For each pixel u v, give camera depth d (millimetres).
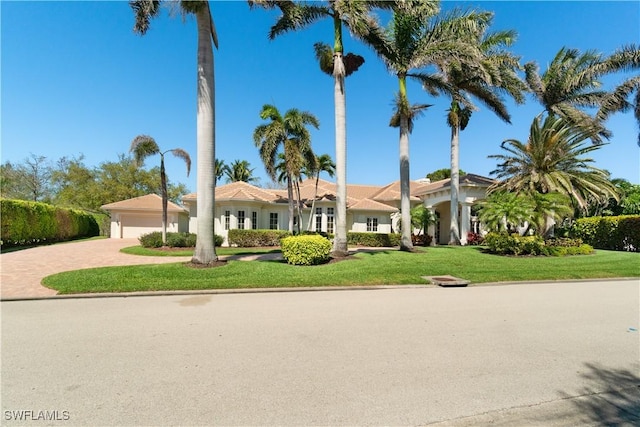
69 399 3135
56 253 16797
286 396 3203
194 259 11375
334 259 12891
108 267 11000
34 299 7434
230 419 2822
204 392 3271
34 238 21859
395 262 12484
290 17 13305
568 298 7867
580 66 22297
